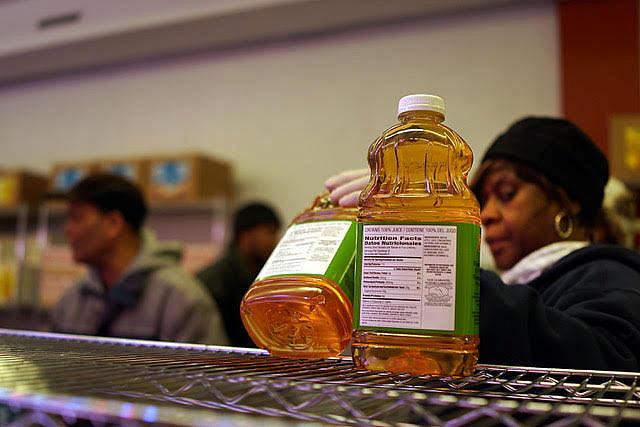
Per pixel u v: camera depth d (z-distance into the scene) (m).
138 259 2.31
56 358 0.57
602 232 1.46
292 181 4.25
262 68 4.42
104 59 4.79
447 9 3.89
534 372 0.58
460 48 3.89
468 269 0.55
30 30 4.56
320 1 3.77
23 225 4.66
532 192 1.18
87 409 0.31
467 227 0.55
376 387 0.45
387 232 0.57
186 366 0.54
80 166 4.41
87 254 2.38
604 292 0.90
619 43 3.46
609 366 0.76
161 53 4.69
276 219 3.39
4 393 0.34
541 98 3.68
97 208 2.38
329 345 0.67
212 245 4.19
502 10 3.82
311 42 4.30
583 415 0.37
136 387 0.42
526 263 1.14
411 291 0.56
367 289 0.57
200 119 4.56
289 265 0.66
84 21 4.38
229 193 4.29
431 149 0.66
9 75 5.14
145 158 4.20
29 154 5.11
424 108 0.65
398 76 4.03
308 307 0.64
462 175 0.66
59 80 5.08
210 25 4.15
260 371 0.53
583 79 3.50
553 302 0.98
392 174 0.67
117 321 2.27
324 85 4.23
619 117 3.05
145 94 4.75
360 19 4.06
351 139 4.12
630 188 3.09
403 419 0.42
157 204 4.16
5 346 0.69
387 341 0.57
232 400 0.39
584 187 1.17
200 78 4.59
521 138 1.18
